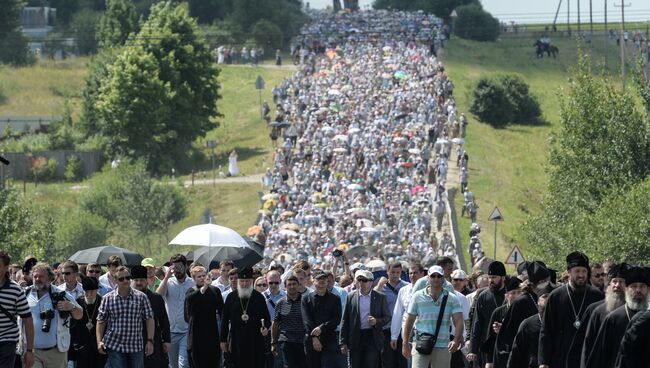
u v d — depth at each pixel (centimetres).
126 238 19375
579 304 4650
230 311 6078
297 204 18312
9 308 4853
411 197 17862
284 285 6831
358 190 18262
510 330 5250
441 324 5416
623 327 4094
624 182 12481
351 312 6081
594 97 13000
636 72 13388
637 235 10862
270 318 6225
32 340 4972
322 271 6056
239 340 6059
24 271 6259
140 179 19800
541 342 4675
